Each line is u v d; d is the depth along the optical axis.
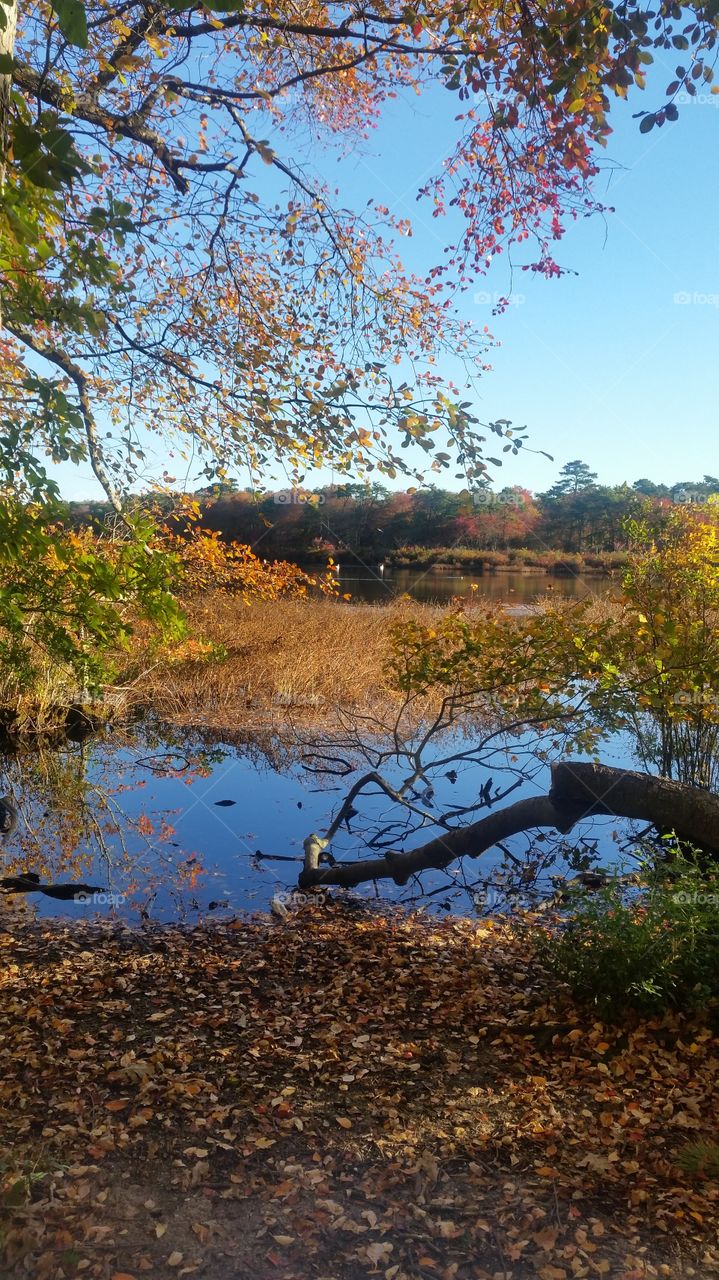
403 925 5.59
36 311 3.70
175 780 8.98
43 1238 2.44
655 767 8.30
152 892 6.11
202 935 5.38
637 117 4.29
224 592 11.90
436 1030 4.07
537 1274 2.39
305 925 5.59
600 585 27.06
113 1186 2.76
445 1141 3.10
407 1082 3.56
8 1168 2.77
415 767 7.38
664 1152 3.00
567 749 7.54
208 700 11.92
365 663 13.56
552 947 4.41
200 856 6.85
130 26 5.35
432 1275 2.38
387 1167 2.93
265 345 6.35
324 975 4.79
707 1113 3.24
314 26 5.92
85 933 5.37
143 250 5.85
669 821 5.68
